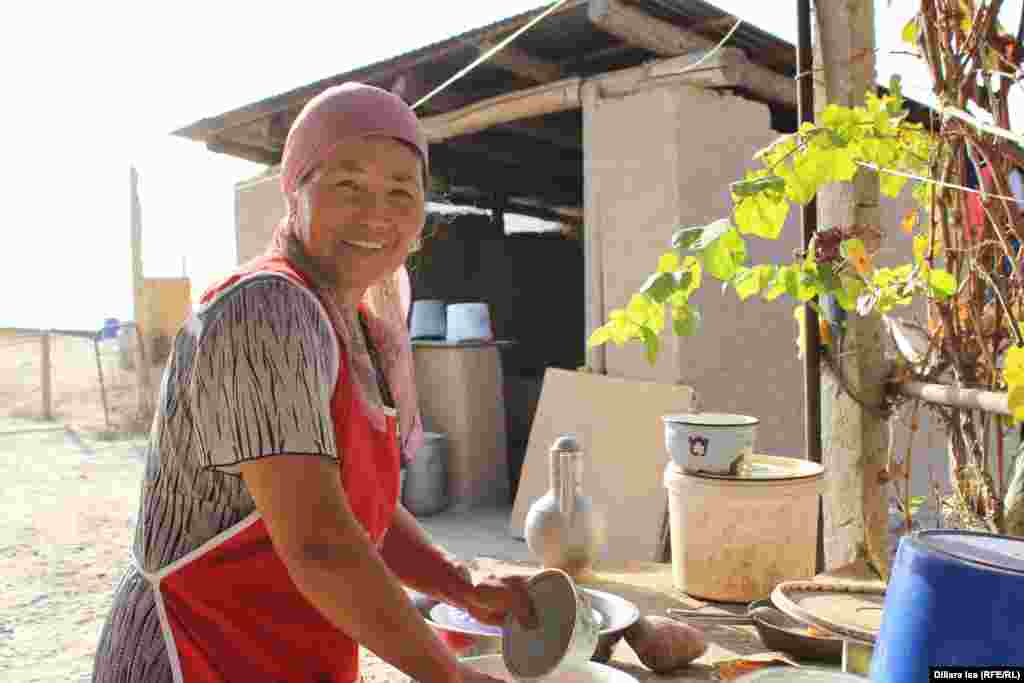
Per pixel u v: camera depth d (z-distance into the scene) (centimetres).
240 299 107
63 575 494
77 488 741
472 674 112
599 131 518
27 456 910
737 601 219
